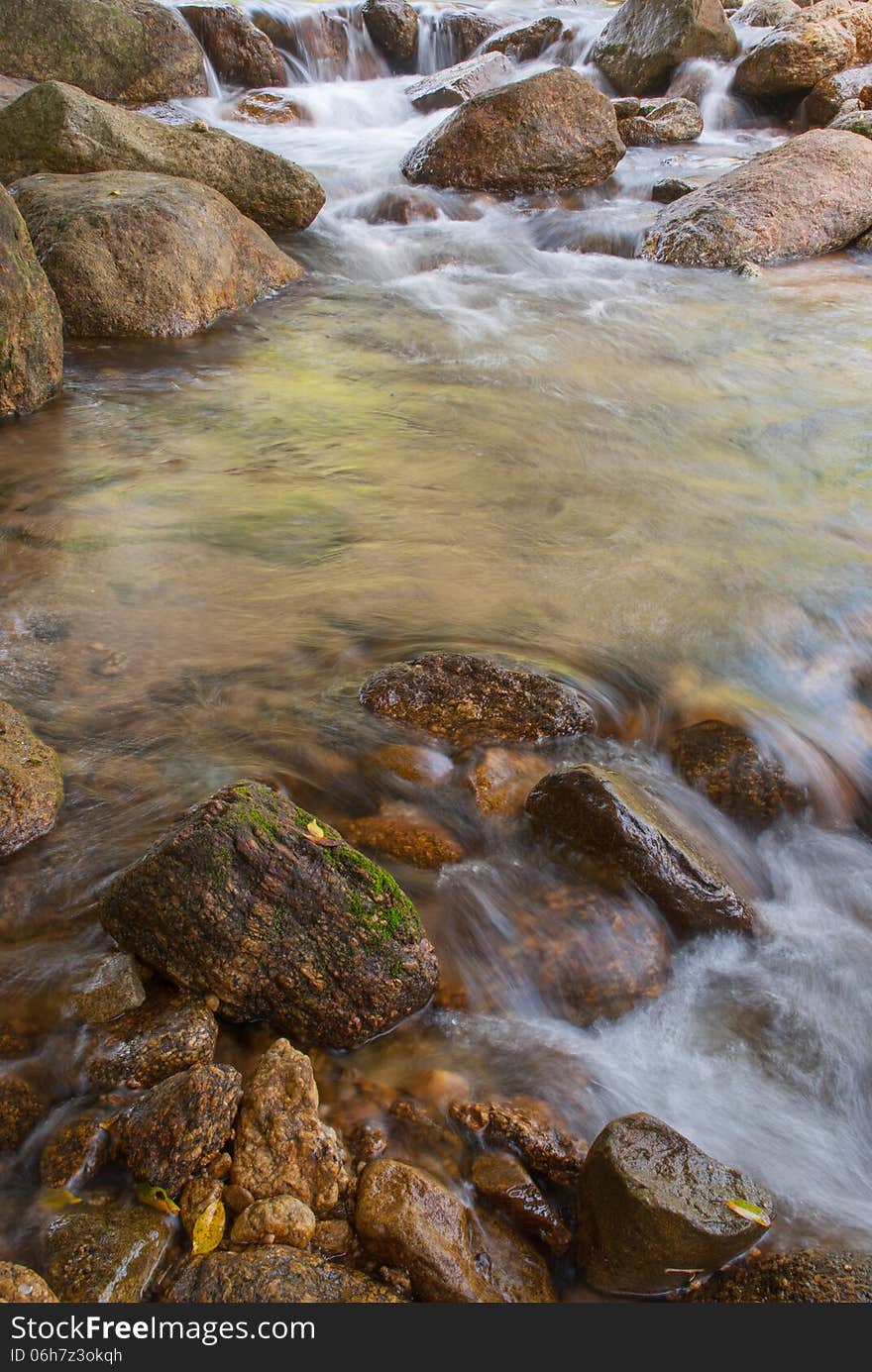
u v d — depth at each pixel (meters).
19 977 3.38
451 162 13.52
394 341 9.47
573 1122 3.16
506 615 5.39
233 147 11.22
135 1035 3.18
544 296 10.87
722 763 4.49
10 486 6.58
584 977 3.59
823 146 12.41
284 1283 2.64
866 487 6.92
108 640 5.11
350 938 3.33
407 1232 2.74
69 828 3.94
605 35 18.80
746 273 11.27
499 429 7.70
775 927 3.98
